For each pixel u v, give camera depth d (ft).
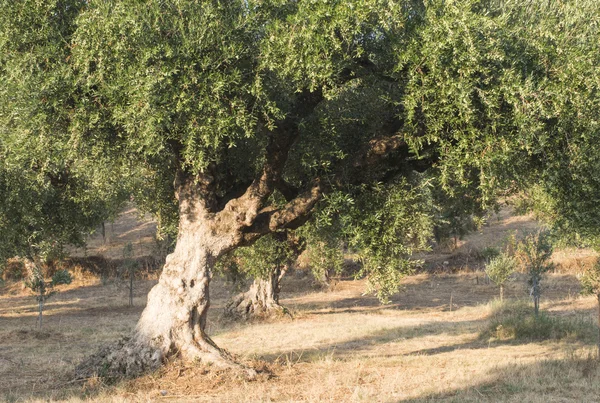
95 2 30.22
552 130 31.83
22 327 82.23
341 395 33.55
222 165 41.60
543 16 31.71
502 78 28.89
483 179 30.19
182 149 36.32
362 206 38.17
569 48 30.22
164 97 28.94
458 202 45.27
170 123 30.60
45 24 31.48
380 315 93.15
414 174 43.70
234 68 30.68
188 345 39.60
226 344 63.16
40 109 30.83
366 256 37.81
